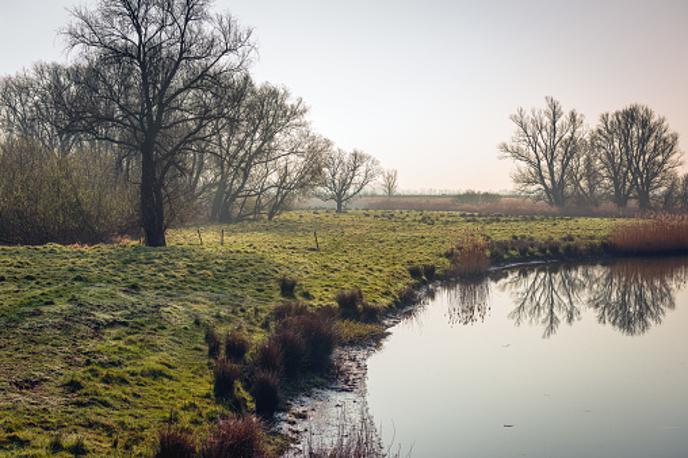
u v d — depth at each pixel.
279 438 11.00
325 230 49.88
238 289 21.75
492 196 93.75
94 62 28.91
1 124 57.56
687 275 35.19
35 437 8.95
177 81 37.56
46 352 12.42
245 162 57.72
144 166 30.70
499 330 21.53
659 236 42.12
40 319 14.22
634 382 15.29
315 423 11.94
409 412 12.91
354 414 12.61
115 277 20.22
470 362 17.06
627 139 77.81
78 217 31.88
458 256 34.84
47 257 22.92
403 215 67.69
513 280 33.25
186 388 12.08
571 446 11.23
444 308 25.20
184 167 33.19
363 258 33.00
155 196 31.84
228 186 63.06
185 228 50.62
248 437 9.37
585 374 16.03
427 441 11.34
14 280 17.97
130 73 29.89
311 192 75.38
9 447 8.52
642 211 73.88
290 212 74.06
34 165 32.66
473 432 11.84
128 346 13.66
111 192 34.81
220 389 12.28
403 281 28.05
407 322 22.09
